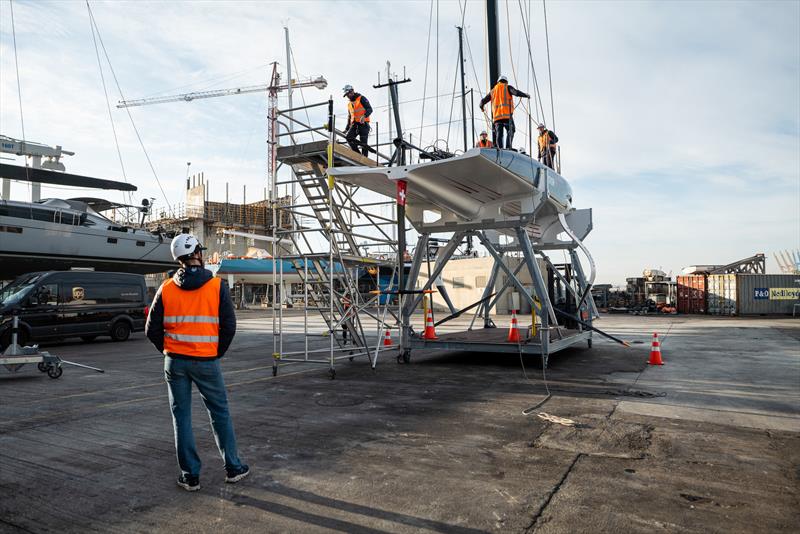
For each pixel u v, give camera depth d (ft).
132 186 74.95
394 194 32.68
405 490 11.28
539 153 36.96
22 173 64.39
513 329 31.60
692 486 11.28
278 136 28.71
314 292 30.71
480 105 32.68
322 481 11.93
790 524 9.41
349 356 28.73
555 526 9.43
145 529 9.64
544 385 23.94
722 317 82.79
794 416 17.51
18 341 42.73
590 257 33.94
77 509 10.59
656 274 102.17
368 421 17.52
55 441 15.69
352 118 32.07
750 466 12.55
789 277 87.20
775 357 33.06
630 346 40.09
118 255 71.87
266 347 44.24
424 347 31.78
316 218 29.96
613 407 19.06
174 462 13.57
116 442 15.53
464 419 17.56
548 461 13.08
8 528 9.75
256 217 179.42
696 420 17.03
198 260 11.86
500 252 41.24
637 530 9.23
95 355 40.19
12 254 61.77
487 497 10.82
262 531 9.46
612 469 12.42
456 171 27.35
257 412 19.12
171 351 11.37
